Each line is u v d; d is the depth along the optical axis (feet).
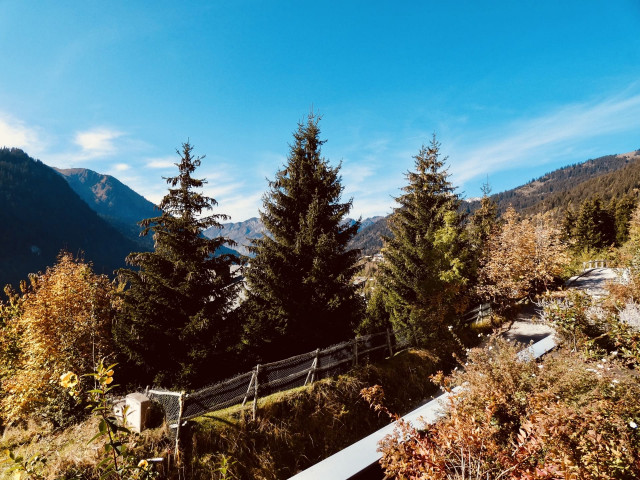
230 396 26.73
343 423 27.71
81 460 20.22
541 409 10.20
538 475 7.80
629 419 9.77
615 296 24.99
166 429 22.94
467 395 12.45
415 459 9.09
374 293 57.47
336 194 40.60
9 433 36.35
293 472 23.53
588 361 16.48
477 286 48.73
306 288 36.58
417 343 39.70
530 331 45.91
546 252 54.39
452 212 43.06
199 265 33.58
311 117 41.55
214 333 33.30
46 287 42.42
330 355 32.71
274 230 37.96
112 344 38.65
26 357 42.63
